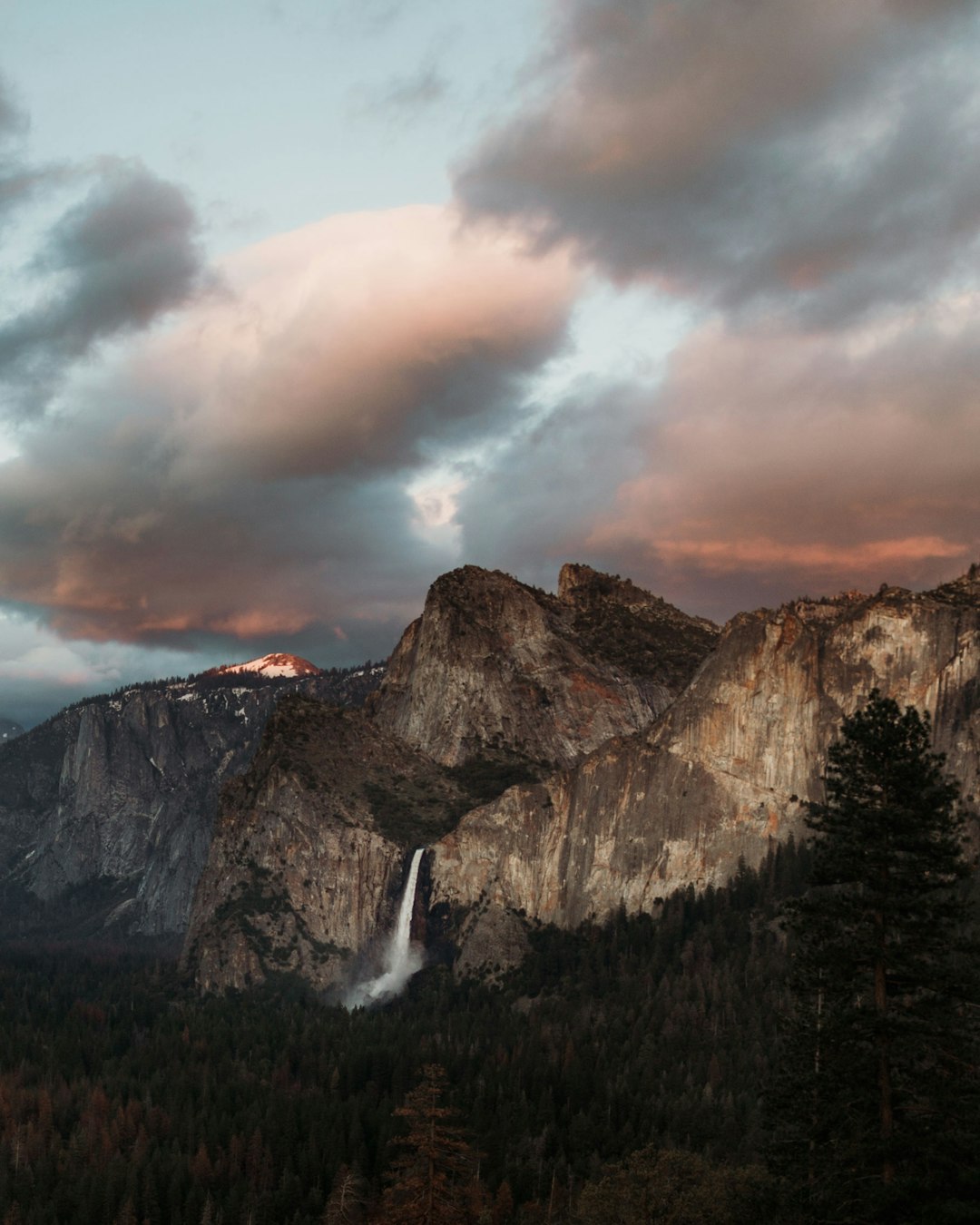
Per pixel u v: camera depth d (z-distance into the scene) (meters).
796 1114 91.19
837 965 89.31
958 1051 87.06
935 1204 79.62
